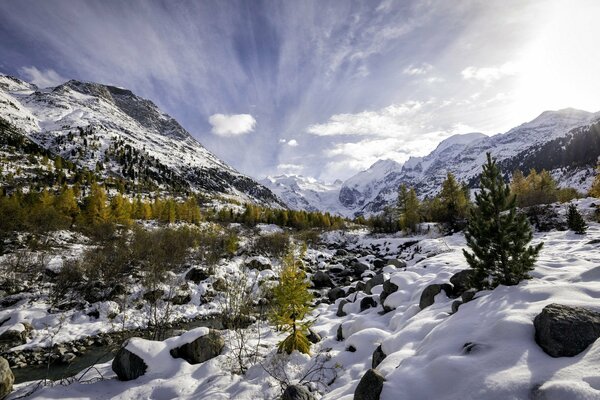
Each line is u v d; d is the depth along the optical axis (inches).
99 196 1841.8
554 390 154.3
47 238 1277.1
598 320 199.6
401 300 528.7
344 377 331.9
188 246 1396.4
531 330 213.6
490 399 169.8
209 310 804.6
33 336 607.2
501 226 348.2
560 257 542.0
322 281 1067.3
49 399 329.7
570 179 5315.0
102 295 792.3
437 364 213.3
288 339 413.7
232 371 380.8
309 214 3772.1
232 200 6328.7
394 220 2331.4
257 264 1157.1
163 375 377.7
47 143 6747.1
